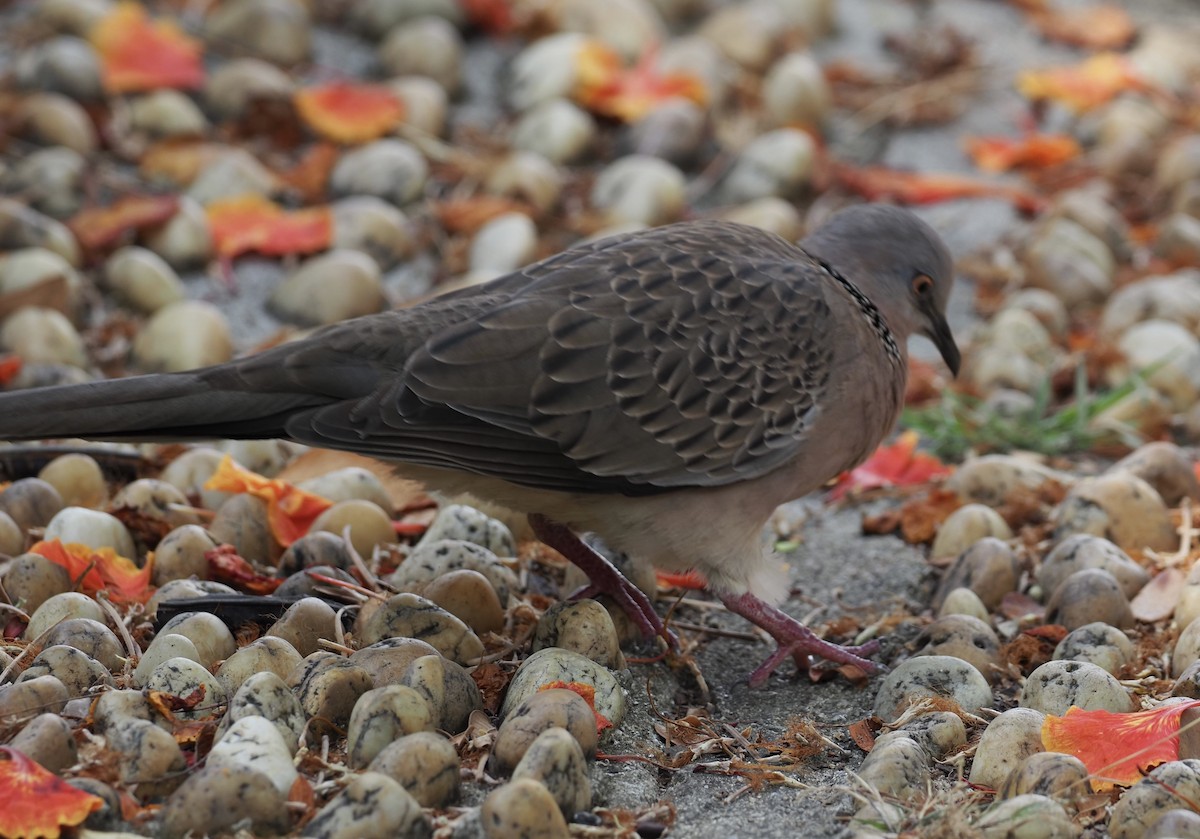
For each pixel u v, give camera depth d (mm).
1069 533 9062
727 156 14742
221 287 12289
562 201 13688
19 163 12844
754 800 6785
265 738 6281
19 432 6840
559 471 7449
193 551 8336
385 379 7344
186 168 13281
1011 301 12656
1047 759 6367
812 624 8797
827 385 7945
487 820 5898
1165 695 7402
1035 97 16125
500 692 7410
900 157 15250
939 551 9305
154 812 6102
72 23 14484
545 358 7402
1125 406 11125
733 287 7824
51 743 6168
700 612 8977
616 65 15227
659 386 7547
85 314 11680
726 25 16125
